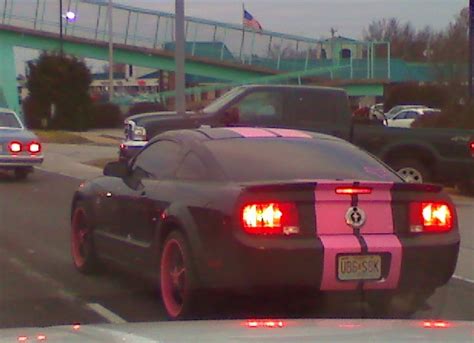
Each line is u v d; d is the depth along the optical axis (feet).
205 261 23.48
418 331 12.56
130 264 28.63
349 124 57.88
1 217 49.21
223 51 167.43
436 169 57.00
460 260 36.29
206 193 24.31
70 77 165.37
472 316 26.71
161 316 26.12
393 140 57.06
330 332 12.50
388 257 23.26
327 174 25.23
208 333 12.62
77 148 112.27
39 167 85.10
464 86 158.30
